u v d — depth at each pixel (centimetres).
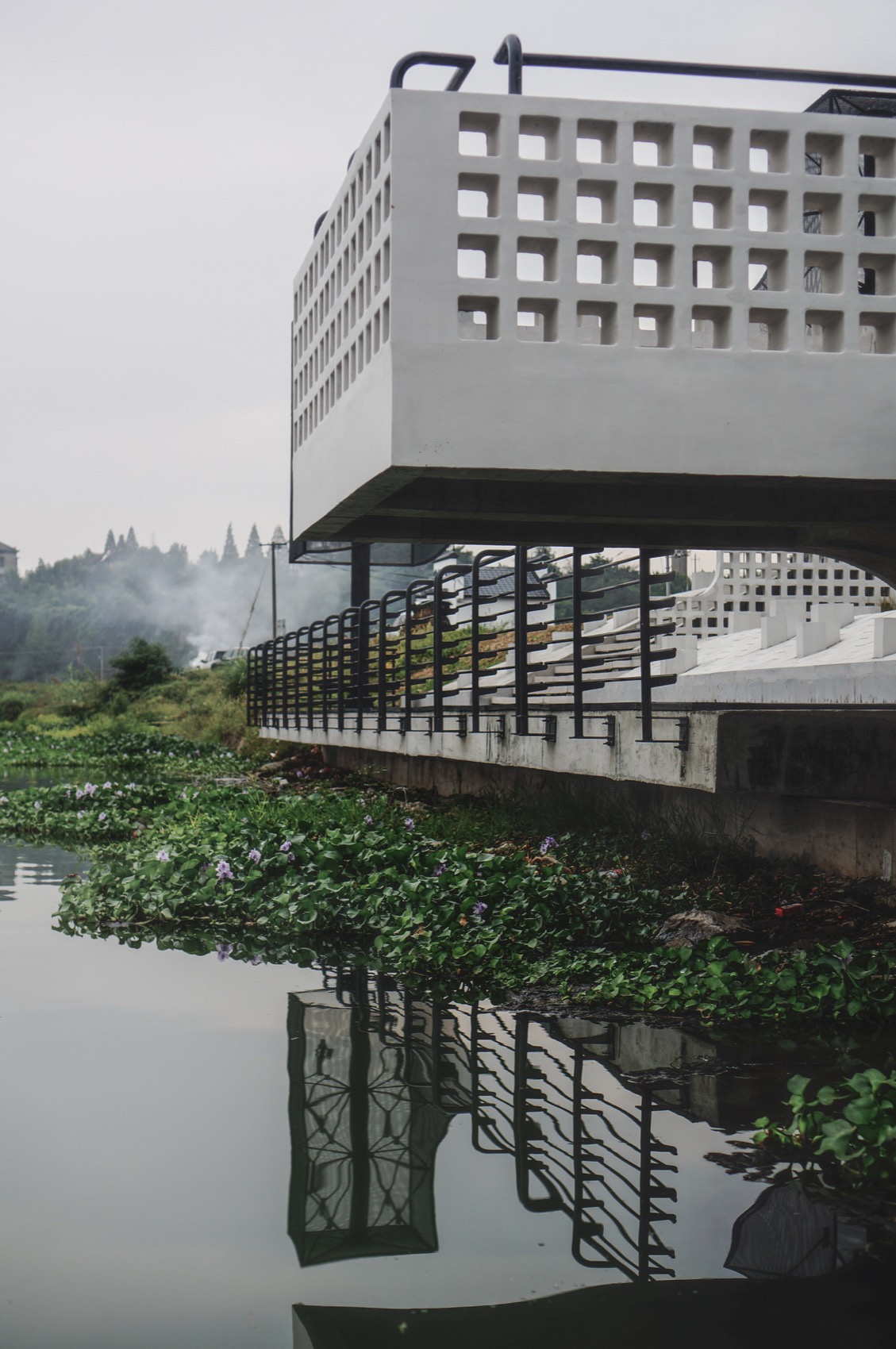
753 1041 492
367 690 1587
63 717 5291
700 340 624
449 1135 384
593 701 1309
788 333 575
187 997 564
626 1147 373
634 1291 281
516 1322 267
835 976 536
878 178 581
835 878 725
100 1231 314
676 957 598
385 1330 263
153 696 4994
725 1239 310
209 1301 278
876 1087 380
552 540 843
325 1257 299
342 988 589
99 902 803
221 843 884
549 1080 441
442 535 838
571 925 667
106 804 1495
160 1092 423
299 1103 414
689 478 577
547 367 554
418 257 545
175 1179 348
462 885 720
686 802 904
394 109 545
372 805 1232
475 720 1121
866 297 581
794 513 757
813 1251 302
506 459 550
